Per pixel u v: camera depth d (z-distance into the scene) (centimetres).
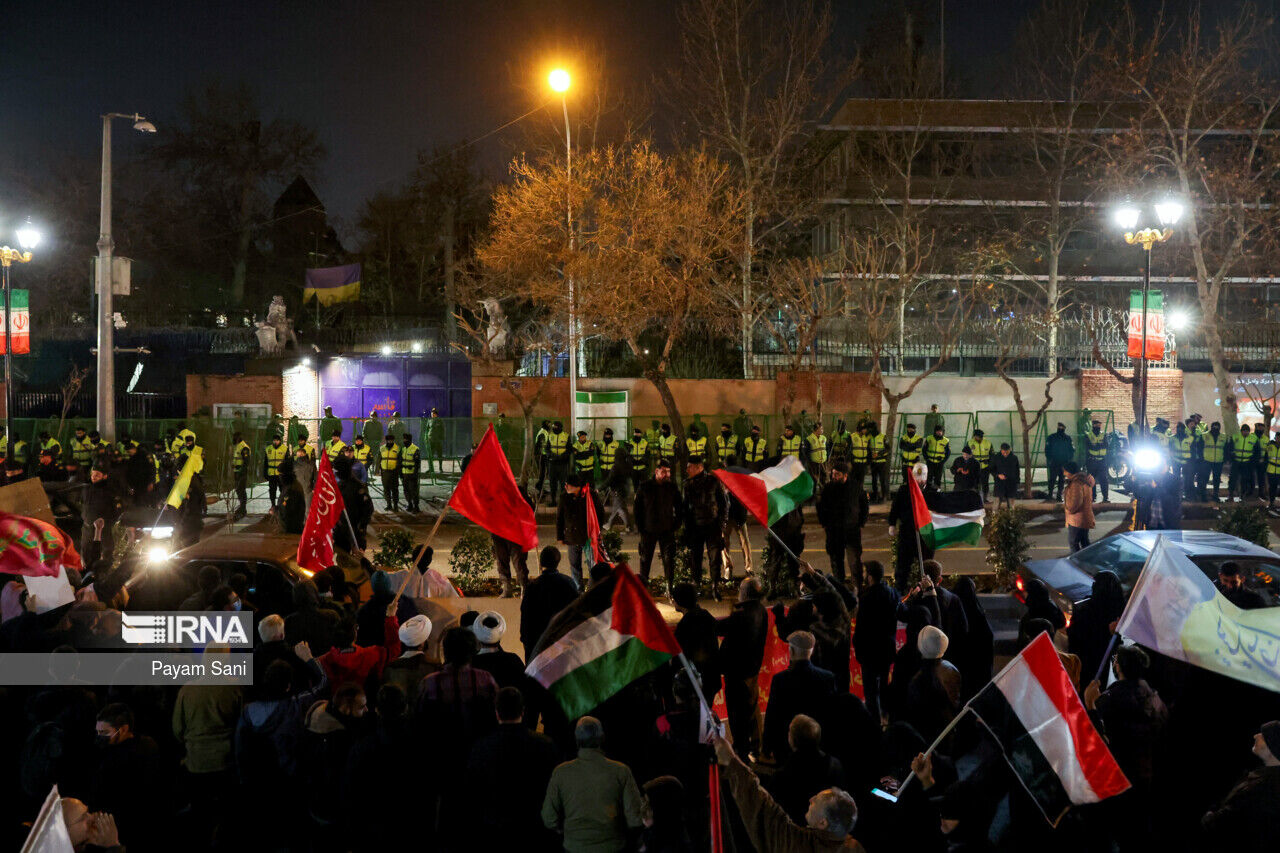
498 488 905
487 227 4972
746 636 820
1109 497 2688
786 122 3309
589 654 606
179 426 2916
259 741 666
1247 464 2495
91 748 681
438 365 3559
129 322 4659
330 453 2183
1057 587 1197
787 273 2972
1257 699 692
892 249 3591
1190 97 2833
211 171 5422
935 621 870
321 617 866
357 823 611
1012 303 4009
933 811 551
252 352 4272
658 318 2973
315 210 5588
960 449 3191
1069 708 575
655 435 2472
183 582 1038
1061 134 3641
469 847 642
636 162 2350
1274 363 3466
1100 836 636
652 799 527
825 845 479
